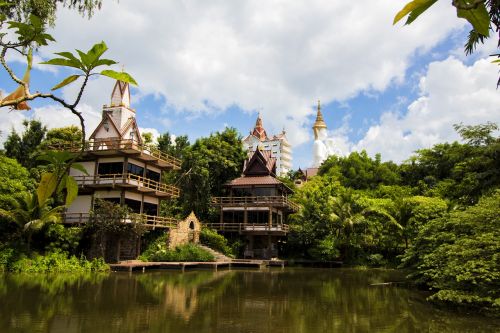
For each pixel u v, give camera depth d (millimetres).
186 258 30578
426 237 19094
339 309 14391
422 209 30875
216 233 36906
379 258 36219
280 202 39062
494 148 18547
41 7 7703
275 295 17641
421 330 11227
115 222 25953
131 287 18406
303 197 45750
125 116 32656
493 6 2131
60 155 2973
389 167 54938
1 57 3186
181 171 41625
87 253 27203
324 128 98125
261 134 121938
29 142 35656
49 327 10617
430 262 16391
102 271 24594
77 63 2812
